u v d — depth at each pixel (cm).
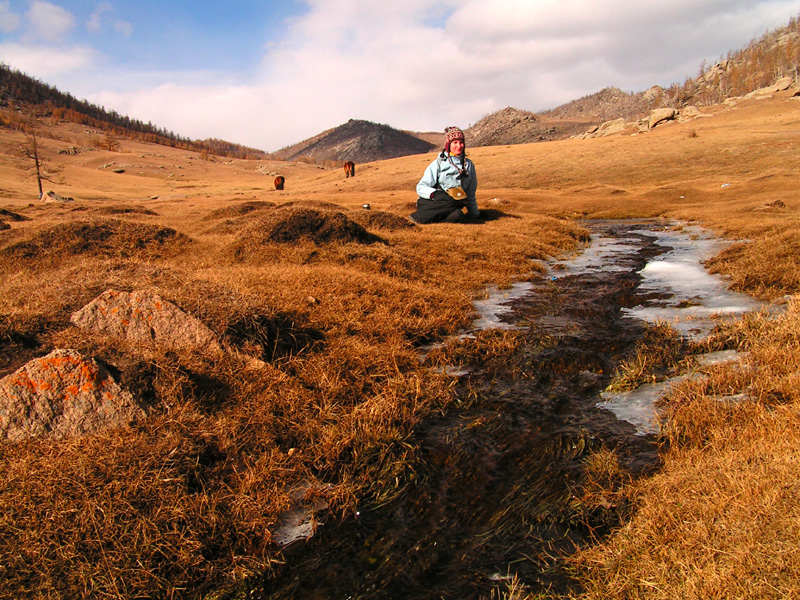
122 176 9906
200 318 459
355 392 441
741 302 718
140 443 318
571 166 5025
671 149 4931
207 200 4212
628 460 335
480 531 283
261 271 748
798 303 602
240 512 291
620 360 526
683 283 882
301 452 351
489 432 389
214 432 348
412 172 6512
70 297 484
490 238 1260
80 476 287
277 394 408
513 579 243
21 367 345
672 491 274
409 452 358
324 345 525
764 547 205
